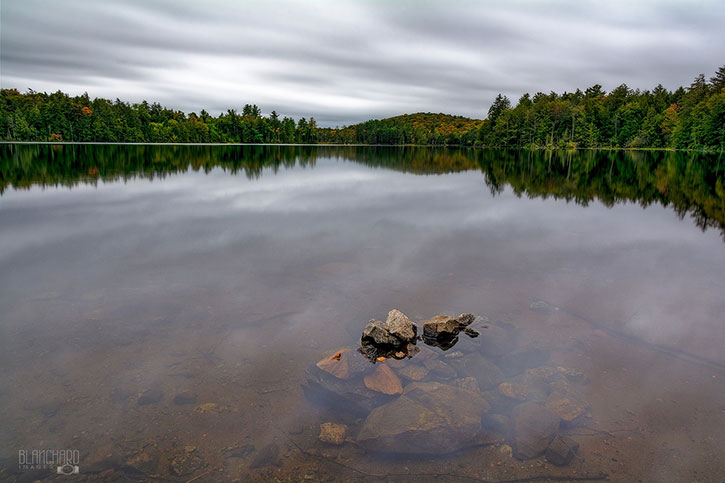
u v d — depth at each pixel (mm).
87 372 6180
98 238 13641
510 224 16719
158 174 34844
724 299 9148
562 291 9555
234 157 63062
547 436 5004
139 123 144375
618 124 118562
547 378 6195
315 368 6246
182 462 4633
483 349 7020
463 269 10992
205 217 17203
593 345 7172
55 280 9875
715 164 54750
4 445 4785
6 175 31938
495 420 5355
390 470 4613
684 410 5488
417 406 5516
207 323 7781
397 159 67625
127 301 8719
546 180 34844
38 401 5523
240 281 9930
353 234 14602
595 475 4520
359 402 5652
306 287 9609
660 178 36719
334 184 30078
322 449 4879
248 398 5703
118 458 4652
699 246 13570
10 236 13750
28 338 7129
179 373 6215
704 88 111062
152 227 15266
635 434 5082
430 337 7461
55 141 120250
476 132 169625
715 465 4617
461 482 4477
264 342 7148
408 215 18312
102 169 37969
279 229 15188
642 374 6309
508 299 9086
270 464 4641
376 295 9203
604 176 38594
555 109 120688
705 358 6754
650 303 8914
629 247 13359
